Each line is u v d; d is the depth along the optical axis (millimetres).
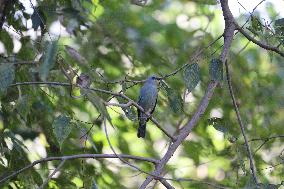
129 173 13875
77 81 7605
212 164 15016
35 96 10711
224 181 13352
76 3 9117
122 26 14945
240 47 15922
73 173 11258
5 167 10320
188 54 15602
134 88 14562
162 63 15625
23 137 11727
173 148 8539
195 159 14906
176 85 14828
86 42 12812
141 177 14164
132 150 15359
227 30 9125
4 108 10484
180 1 17297
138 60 15586
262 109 14406
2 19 9930
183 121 15297
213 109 13875
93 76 7711
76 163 12016
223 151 13625
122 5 14867
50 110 11398
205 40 16094
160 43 16219
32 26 9148
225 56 8844
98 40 13891
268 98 14562
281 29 9352
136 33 15891
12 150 10070
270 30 9328
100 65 14539
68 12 8352
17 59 9625
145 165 15016
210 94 8820
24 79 9930
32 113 11250
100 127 13594
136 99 14406
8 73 7473
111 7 14703
